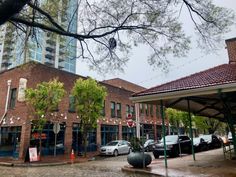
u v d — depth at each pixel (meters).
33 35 6.33
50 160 18.59
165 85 12.96
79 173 12.38
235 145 11.59
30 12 5.75
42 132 21.31
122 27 5.48
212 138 27.58
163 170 11.27
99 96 22.36
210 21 4.92
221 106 16.38
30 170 13.88
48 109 19.17
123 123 32.16
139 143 13.39
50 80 20.91
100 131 27.84
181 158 16.66
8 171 13.45
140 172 11.50
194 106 15.98
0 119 22.78
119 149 24.05
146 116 37.47
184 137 21.03
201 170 10.86
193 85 10.98
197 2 4.88
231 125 12.23
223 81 10.12
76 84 22.45
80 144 25.00
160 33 5.40
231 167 11.44
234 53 18.67
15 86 22.39
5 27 6.48
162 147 18.39
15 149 20.36
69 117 24.11
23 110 20.70
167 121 42.34
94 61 6.02
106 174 11.81
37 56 53.56
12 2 3.61
